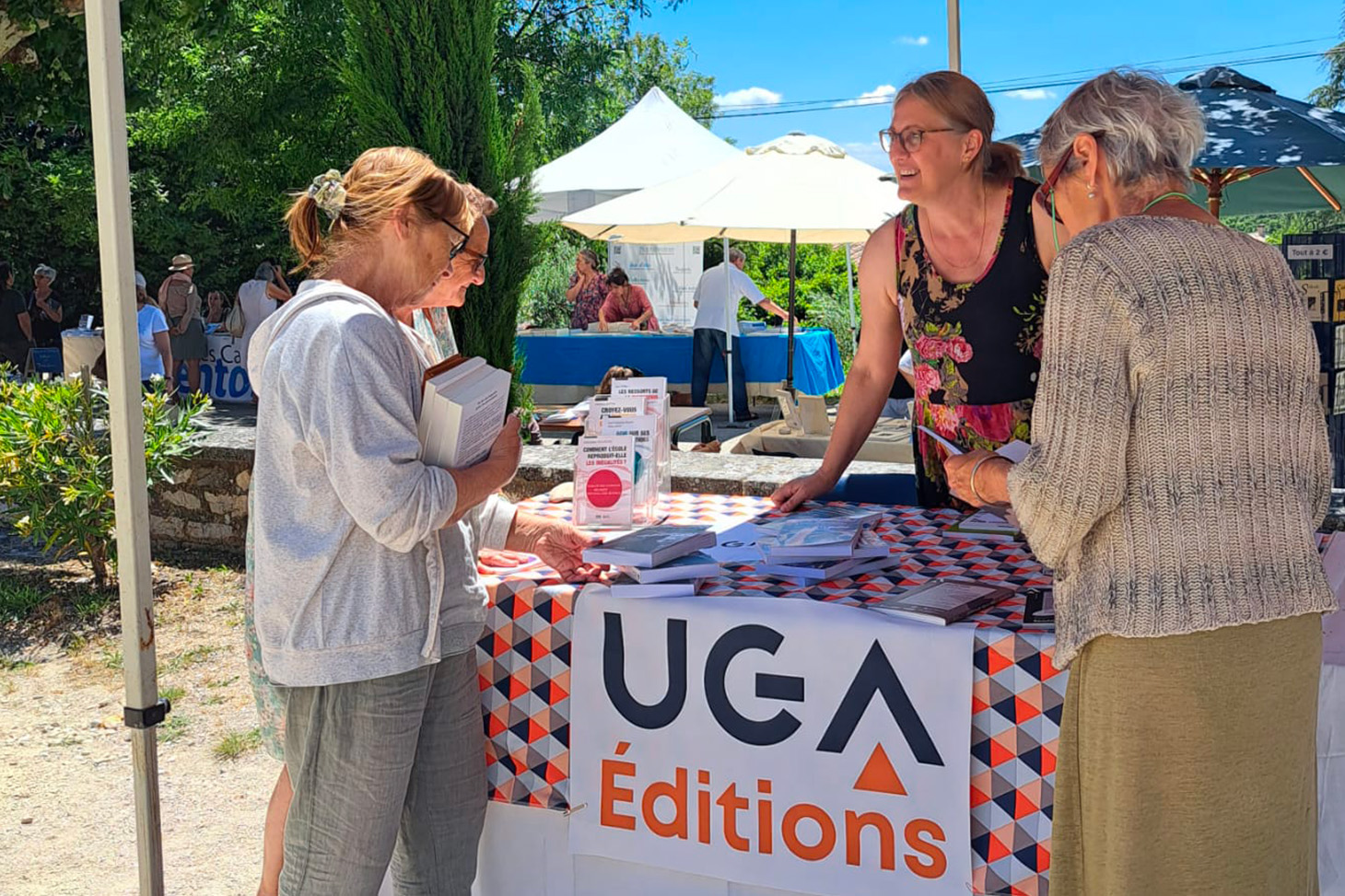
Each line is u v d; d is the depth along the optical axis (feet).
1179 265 5.39
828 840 7.11
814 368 40.57
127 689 8.00
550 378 41.14
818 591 7.55
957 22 12.92
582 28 50.26
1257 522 5.40
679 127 32.58
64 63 22.34
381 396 6.28
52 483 19.99
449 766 7.34
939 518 9.50
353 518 6.35
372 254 6.73
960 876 6.81
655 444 9.45
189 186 64.69
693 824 7.43
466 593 7.23
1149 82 5.86
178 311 33.53
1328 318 18.49
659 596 7.44
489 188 19.75
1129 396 5.40
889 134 8.64
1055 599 5.92
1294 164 13.25
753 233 28.32
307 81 37.17
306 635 6.46
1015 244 8.59
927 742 6.80
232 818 12.34
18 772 13.53
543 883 8.05
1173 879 5.50
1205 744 5.38
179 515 22.21
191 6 25.22
